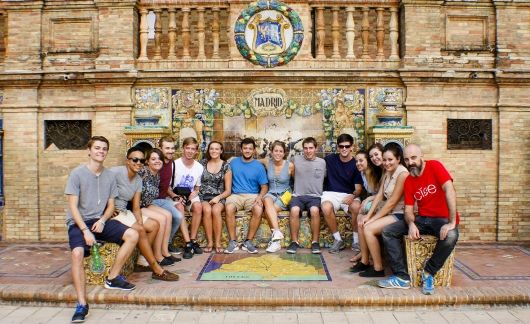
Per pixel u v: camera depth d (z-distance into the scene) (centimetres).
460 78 948
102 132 966
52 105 974
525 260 806
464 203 966
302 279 684
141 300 616
